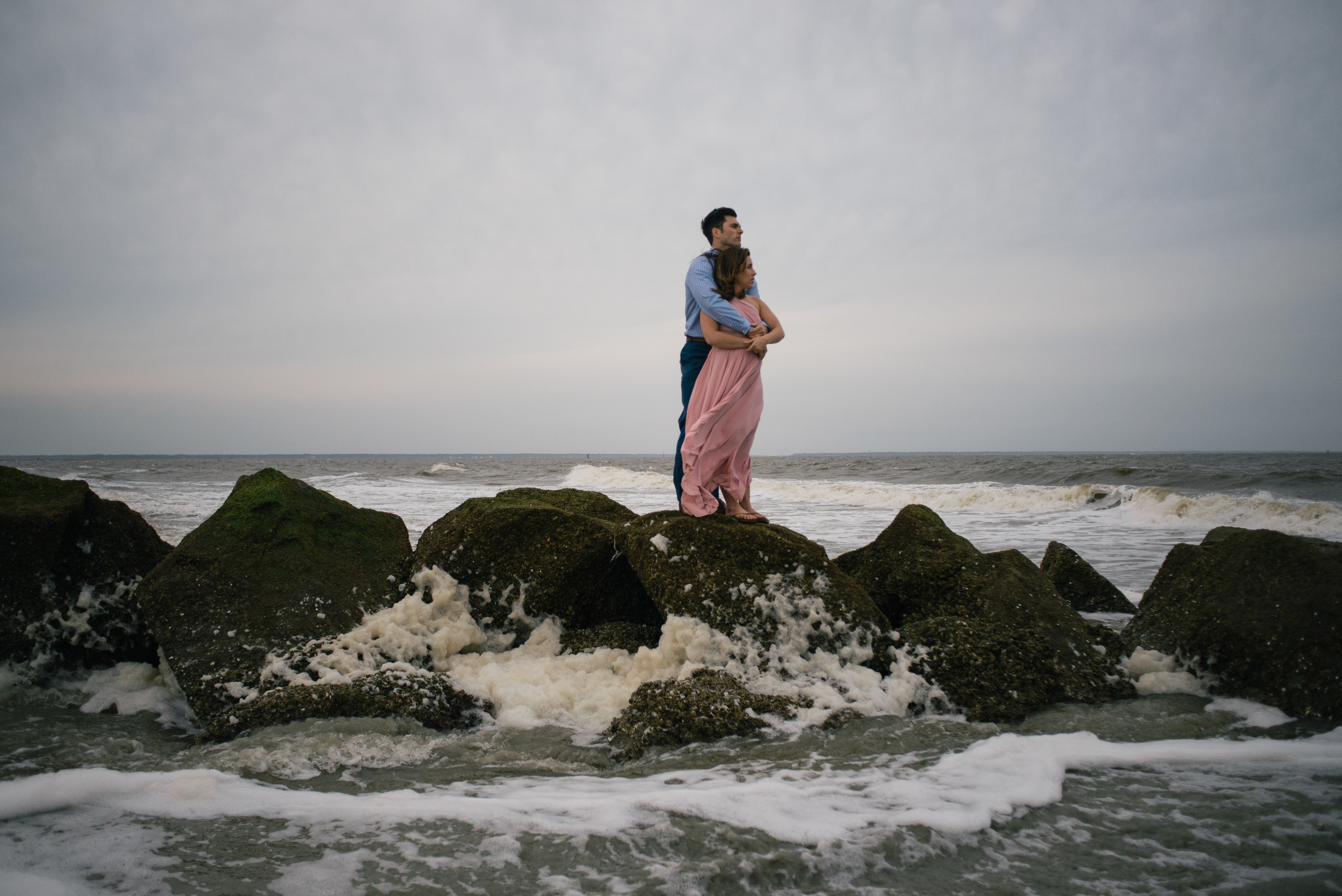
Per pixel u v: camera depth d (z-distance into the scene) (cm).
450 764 310
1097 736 331
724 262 461
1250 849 223
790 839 229
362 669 394
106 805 243
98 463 9988
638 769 306
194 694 380
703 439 466
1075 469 3209
